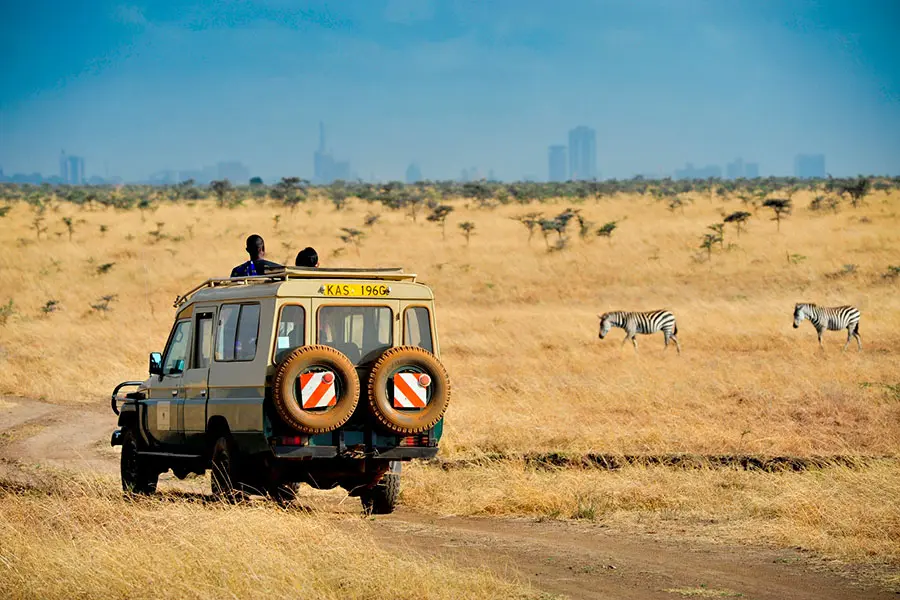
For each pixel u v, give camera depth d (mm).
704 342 77312
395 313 26906
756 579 20078
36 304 103875
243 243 138875
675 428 38938
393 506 28250
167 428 29781
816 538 23188
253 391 25969
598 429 39188
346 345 26469
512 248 134000
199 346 28844
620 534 24578
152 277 116688
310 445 25688
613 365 62906
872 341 77875
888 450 35062
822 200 175250
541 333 82000
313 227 152500
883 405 44281
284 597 17453
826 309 74000
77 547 20672
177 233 147000
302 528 22438
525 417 41781
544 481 29906
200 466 29141
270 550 19984
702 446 35875
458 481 30797
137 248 134000
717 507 26891
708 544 23328
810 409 43562
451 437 37906
